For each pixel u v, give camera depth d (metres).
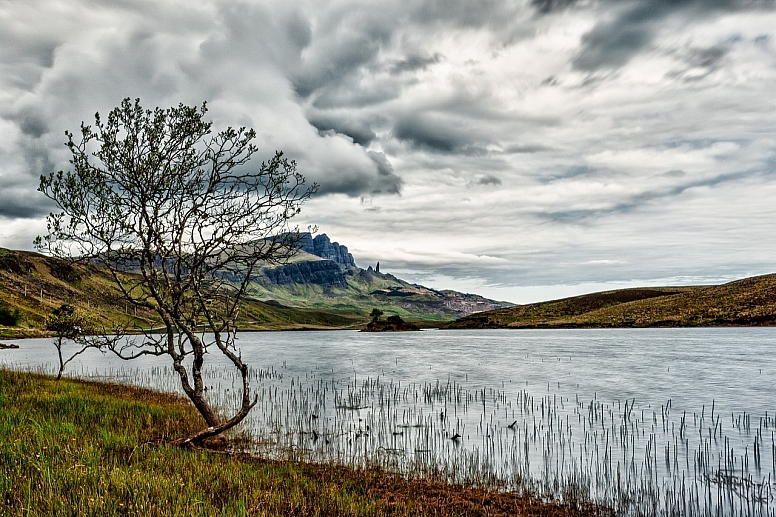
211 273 18.38
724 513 14.22
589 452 20.81
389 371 54.72
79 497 10.05
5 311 162.12
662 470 18.38
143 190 17.61
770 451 21.00
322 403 32.34
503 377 47.69
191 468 13.84
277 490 12.88
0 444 13.62
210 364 67.25
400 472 17.47
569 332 151.88
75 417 19.62
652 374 48.59
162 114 18.06
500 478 17.08
